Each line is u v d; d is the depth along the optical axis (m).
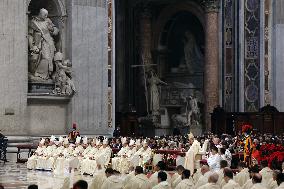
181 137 68.06
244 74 79.25
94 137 62.31
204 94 84.56
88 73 66.19
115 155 54.72
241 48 79.38
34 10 65.69
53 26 65.38
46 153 54.50
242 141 56.56
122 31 91.81
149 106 88.25
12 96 61.25
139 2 91.12
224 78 81.56
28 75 63.53
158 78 90.12
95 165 51.06
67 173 51.62
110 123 69.00
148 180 32.00
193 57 90.62
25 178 47.47
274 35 77.44
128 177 32.66
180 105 87.44
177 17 91.88
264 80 77.88
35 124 63.59
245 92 79.19
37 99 63.50
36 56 63.59
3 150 58.09
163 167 34.00
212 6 82.31
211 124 78.94
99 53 67.06
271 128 75.12
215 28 82.31
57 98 64.44
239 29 79.69
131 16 91.88
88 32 66.38
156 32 91.88
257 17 78.44
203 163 43.00
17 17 61.72
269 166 38.97
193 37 90.75
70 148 53.94
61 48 66.06
